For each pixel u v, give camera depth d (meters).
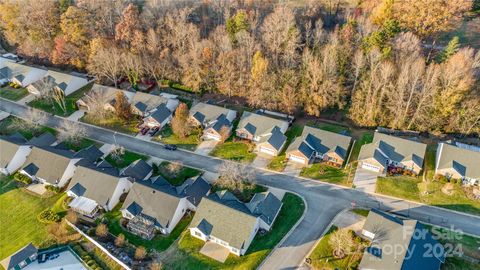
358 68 87.25
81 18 108.94
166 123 92.06
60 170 73.75
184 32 103.19
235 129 89.00
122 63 103.75
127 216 66.31
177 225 64.88
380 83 82.81
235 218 60.53
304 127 82.38
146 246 61.16
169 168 75.88
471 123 80.75
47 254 60.66
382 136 78.38
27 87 107.25
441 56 90.88
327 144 78.88
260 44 99.88
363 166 75.94
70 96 104.44
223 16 116.50
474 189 69.38
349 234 60.59
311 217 65.44
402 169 74.75
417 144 75.44
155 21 110.44
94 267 57.75
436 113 82.56
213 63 99.38
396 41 89.75
